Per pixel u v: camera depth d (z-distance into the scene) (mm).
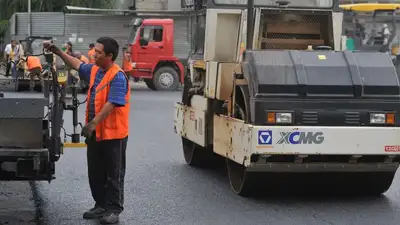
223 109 9406
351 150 8219
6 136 6801
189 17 11656
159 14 34062
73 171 10734
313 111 8242
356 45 25344
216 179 10258
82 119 17000
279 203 8672
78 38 35594
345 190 9406
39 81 8492
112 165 7383
